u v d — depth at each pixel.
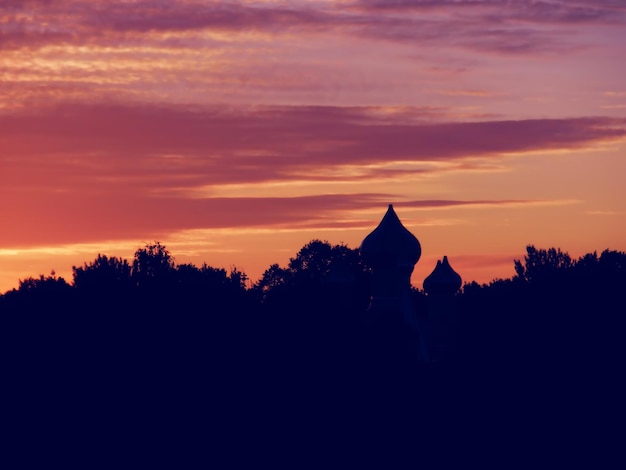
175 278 150.88
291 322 145.88
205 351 133.00
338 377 140.12
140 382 129.75
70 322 135.25
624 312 136.62
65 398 128.88
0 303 141.25
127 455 126.81
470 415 133.75
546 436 128.38
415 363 163.75
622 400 128.38
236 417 129.88
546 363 131.88
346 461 131.25
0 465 125.44
